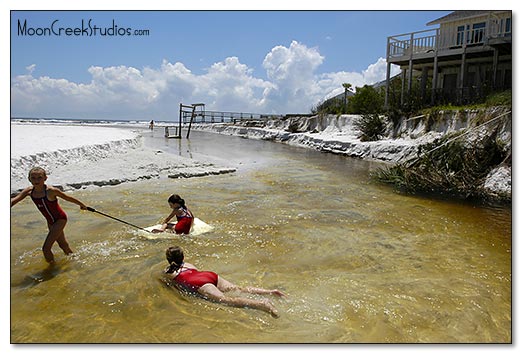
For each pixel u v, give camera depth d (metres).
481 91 20.45
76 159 14.65
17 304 4.80
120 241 7.11
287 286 5.43
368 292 5.27
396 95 26.84
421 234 8.12
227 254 6.64
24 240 7.07
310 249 7.02
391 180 14.19
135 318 4.50
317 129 34.19
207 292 4.94
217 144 30.69
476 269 6.20
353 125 29.31
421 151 15.47
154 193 11.43
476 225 8.86
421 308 4.86
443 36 24.55
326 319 4.55
